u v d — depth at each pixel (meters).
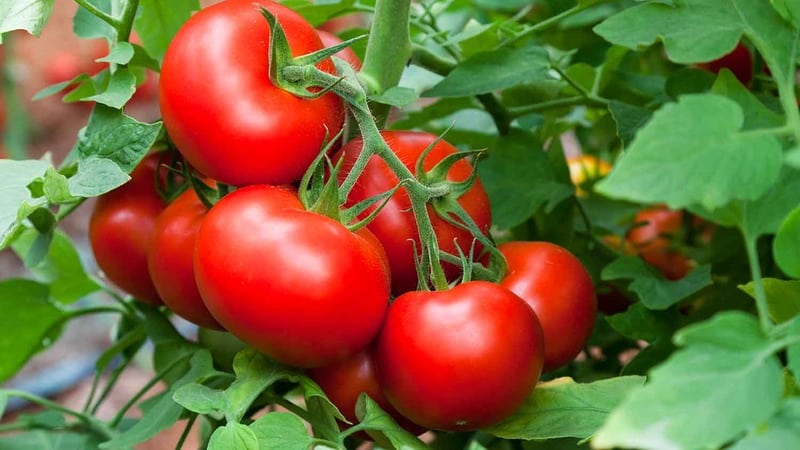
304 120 0.61
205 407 0.60
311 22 0.81
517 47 0.78
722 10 0.59
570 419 0.62
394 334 0.61
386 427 0.62
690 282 0.72
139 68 0.77
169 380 0.76
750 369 0.47
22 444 0.79
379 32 0.67
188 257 0.65
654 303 0.70
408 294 0.62
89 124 0.64
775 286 0.60
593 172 0.97
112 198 0.71
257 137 0.60
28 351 0.81
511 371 0.60
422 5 0.85
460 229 0.65
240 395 0.61
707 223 0.91
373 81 0.68
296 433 0.60
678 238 0.90
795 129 0.51
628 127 0.70
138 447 1.70
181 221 0.65
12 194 0.61
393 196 0.64
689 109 0.49
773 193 0.54
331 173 0.60
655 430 0.46
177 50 0.61
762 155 0.49
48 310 0.80
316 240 0.58
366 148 0.61
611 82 0.86
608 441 0.46
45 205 0.65
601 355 0.90
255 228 0.59
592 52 0.89
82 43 3.29
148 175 0.71
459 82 0.73
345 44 0.61
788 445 0.47
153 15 0.74
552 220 0.83
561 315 0.66
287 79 0.61
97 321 2.39
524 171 0.80
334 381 0.64
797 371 0.49
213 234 0.59
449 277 0.66
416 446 0.61
